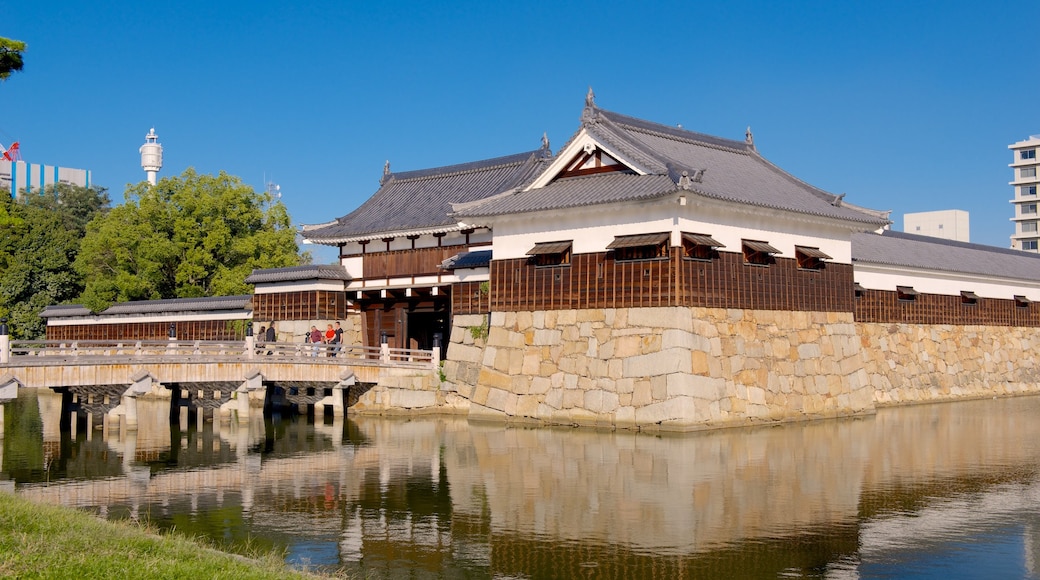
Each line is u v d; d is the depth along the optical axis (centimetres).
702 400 3456
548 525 1972
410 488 2380
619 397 3559
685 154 4222
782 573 1628
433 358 4362
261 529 1950
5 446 3225
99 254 6519
